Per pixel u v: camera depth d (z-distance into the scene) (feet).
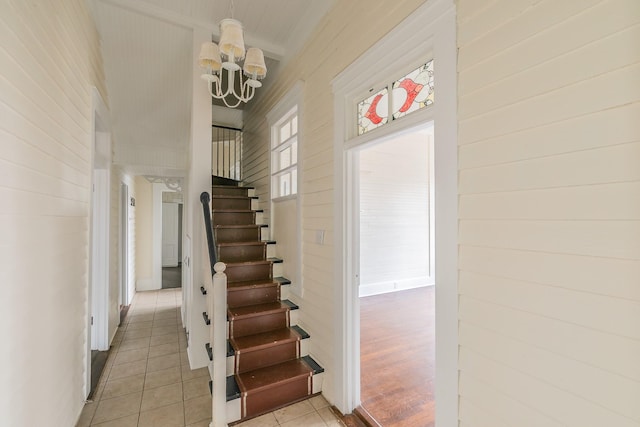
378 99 6.13
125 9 7.70
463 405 4.08
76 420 6.42
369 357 9.18
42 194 4.72
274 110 11.01
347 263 6.84
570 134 3.02
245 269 9.91
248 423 6.48
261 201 12.82
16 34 3.88
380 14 5.83
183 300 12.85
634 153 2.61
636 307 2.61
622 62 2.68
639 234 2.59
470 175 3.99
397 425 6.25
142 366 8.91
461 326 4.11
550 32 3.17
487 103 3.78
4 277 3.63
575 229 2.99
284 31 9.27
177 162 13.83
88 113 7.38
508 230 3.56
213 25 8.64
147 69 9.83
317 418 6.65
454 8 4.22
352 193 6.93
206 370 8.63
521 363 3.43
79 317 6.70
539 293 3.27
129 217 16.30
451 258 4.22
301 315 8.86
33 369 4.41
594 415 2.86
